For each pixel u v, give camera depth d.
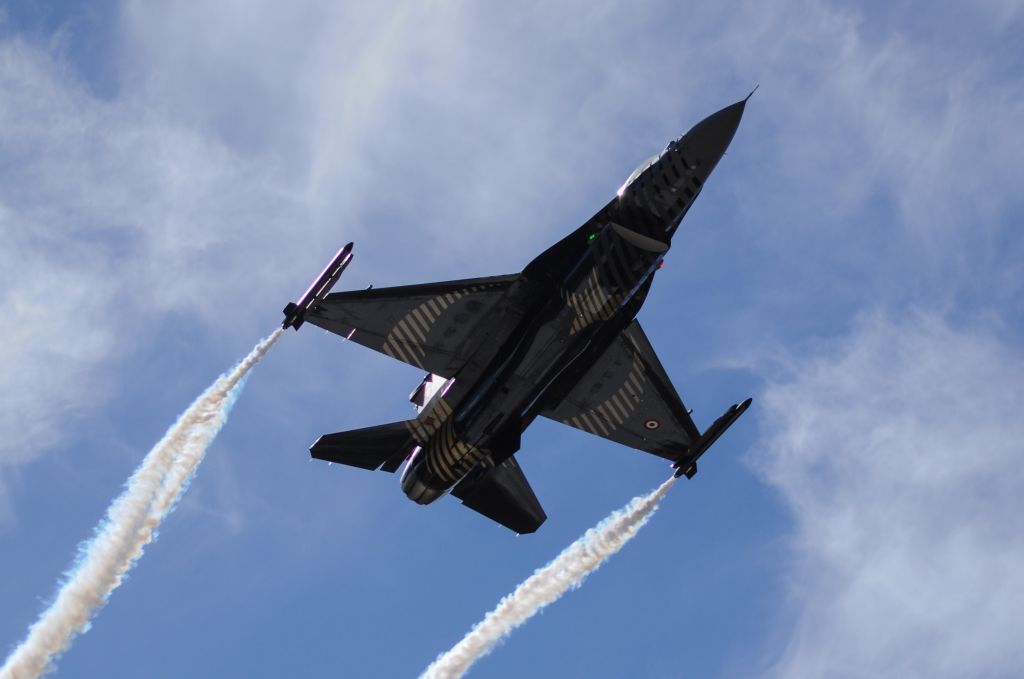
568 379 120.12
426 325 116.81
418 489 126.38
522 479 133.38
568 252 112.69
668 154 108.88
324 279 113.31
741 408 134.25
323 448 125.75
